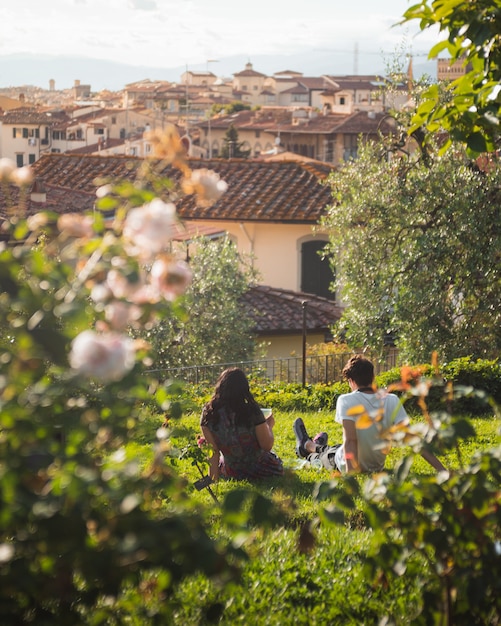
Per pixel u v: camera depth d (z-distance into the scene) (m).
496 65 5.32
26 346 3.31
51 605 3.71
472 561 3.90
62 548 3.31
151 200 3.52
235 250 20.19
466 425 4.07
